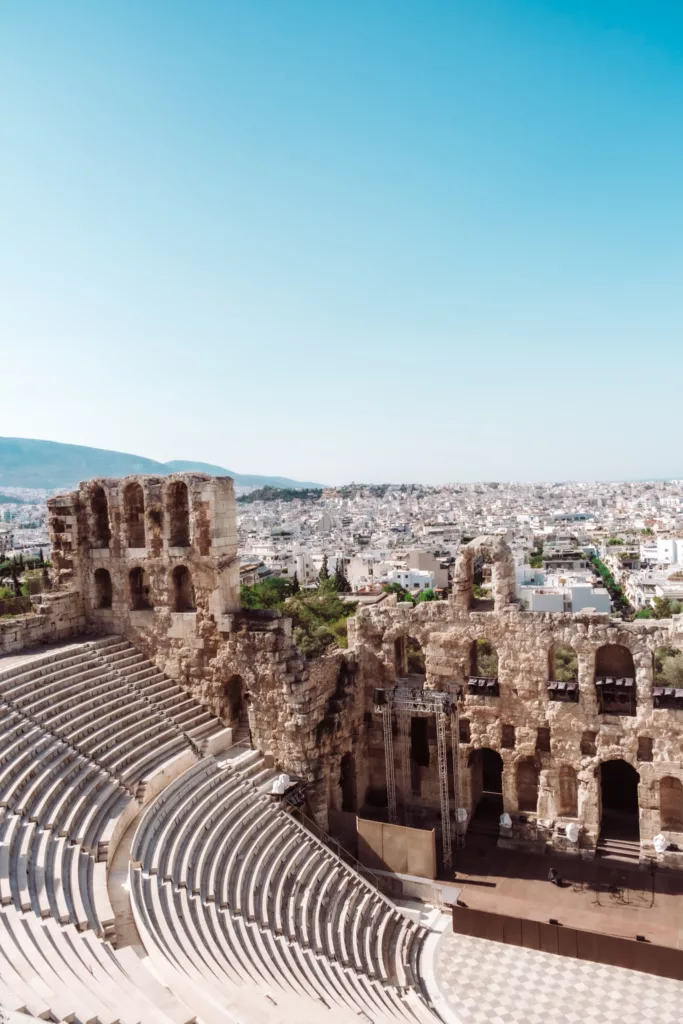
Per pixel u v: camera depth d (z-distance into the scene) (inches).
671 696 1704.0
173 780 1608.0
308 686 1849.2
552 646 1825.8
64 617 1993.1
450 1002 1344.7
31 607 2237.9
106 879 1245.1
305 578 7854.3
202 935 1197.7
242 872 1456.7
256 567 6771.7
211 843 1480.1
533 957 1485.0
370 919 1557.6
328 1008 1074.1
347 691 1969.7
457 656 1910.7
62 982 890.1
